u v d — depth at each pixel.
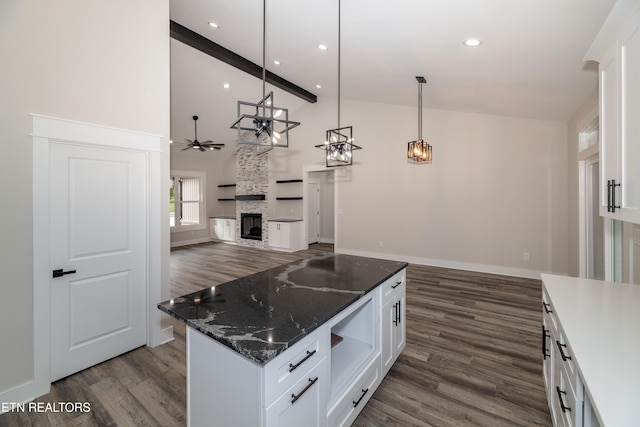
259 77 5.70
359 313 2.22
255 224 8.92
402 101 5.76
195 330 1.56
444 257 5.94
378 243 6.67
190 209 9.77
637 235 2.38
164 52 2.94
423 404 2.10
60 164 2.34
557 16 2.04
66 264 2.39
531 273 5.16
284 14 3.11
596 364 1.14
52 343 2.33
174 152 8.72
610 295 1.86
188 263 6.49
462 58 3.06
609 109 1.82
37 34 2.17
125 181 2.74
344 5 2.59
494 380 2.36
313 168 7.61
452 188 5.80
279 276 2.32
